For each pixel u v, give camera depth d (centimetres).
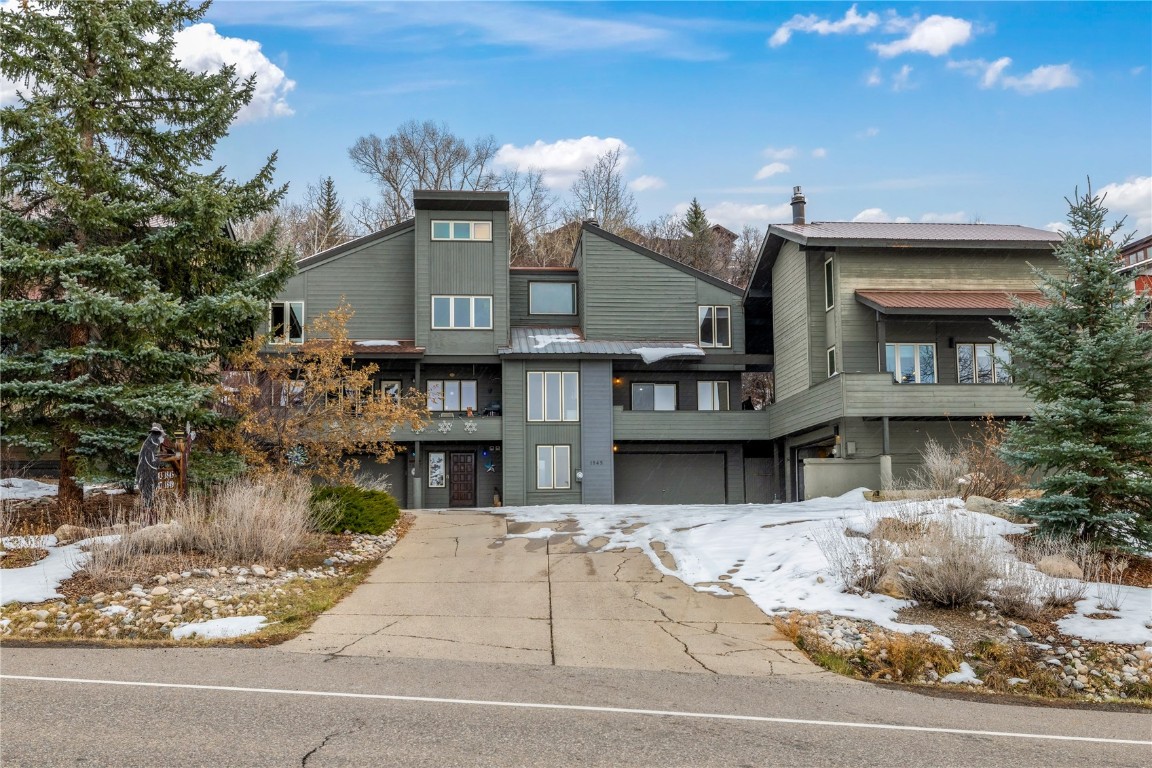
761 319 3422
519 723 629
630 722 645
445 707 667
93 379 1486
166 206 1505
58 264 1377
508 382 2956
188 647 864
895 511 1520
